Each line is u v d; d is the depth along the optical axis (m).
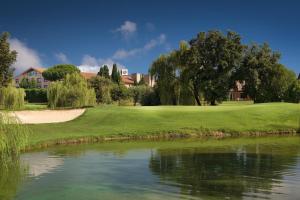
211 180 15.33
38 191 13.91
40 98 100.56
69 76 57.41
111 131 31.83
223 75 61.69
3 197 13.19
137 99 92.38
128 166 18.53
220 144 27.25
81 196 13.17
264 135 33.97
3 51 46.59
